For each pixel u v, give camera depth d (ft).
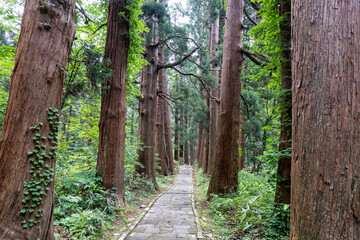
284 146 12.62
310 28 5.98
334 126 5.31
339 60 5.44
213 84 35.42
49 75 9.41
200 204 21.67
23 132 8.70
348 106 5.27
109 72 16.71
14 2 18.97
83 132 22.62
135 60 22.71
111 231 13.25
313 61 5.82
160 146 50.16
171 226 14.47
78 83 15.55
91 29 21.99
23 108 8.80
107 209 15.37
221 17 42.14
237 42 23.82
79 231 11.51
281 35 13.82
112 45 18.42
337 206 5.10
